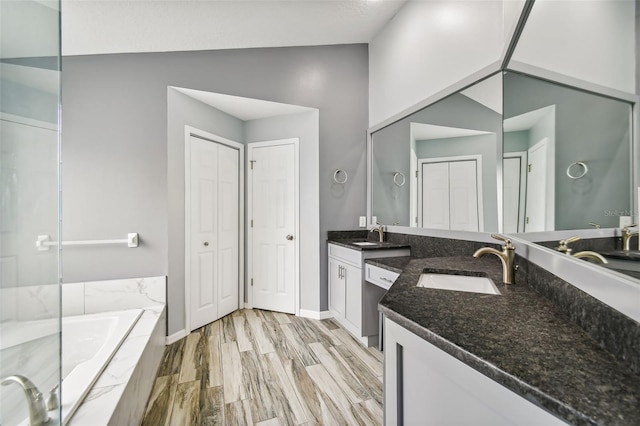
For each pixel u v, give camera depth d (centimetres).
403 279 126
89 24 201
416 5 232
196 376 184
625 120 54
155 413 151
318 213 288
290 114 302
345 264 254
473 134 179
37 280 91
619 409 41
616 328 55
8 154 86
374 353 215
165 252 233
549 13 94
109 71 230
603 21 62
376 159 290
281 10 224
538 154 106
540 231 103
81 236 225
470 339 65
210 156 277
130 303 227
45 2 94
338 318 267
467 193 185
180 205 246
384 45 277
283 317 289
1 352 83
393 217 264
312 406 156
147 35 218
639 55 51
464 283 139
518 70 132
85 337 186
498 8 162
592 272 65
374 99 296
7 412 83
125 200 230
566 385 47
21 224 88
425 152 223
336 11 242
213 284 278
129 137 232
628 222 51
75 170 225
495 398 55
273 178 307
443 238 207
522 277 126
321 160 290
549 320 77
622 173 54
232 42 251
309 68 287
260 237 312
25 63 90
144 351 155
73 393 113
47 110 95
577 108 74
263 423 143
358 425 142
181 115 249
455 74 194
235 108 286
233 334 249
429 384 73
